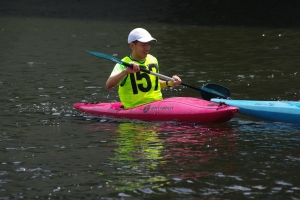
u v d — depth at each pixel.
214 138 21.31
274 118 24.34
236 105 25.12
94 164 18.09
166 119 24.11
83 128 22.97
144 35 24.47
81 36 58.97
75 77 35.78
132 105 25.27
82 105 26.44
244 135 21.75
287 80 35.06
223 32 63.62
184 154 19.14
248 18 77.81
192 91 32.19
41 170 17.52
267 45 52.44
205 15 81.19
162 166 17.84
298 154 19.16
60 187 16.03
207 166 17.84
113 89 32.03
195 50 49.47
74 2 95.19
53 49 49.16
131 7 89.50
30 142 20.81
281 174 17.08
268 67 40.25
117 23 72.56
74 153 19.34
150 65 25.28
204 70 39.06
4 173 17.22
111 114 25.17
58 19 76.69
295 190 15.74
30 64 40.78
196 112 23.52
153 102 24.77
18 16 79.62
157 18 78.31
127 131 22.39
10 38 56.50
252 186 16.05
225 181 16.45
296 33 61.84
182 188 15.88
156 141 20.88
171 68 39.88
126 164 18.06
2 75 35.91
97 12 84.50
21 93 30.38
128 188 15.91
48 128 22.95
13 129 22.73
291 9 84.94
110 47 50.88
